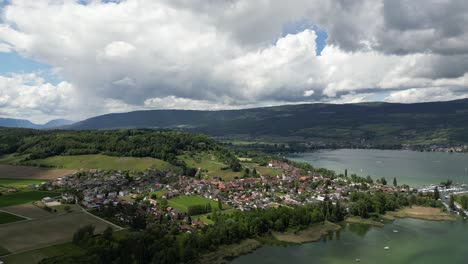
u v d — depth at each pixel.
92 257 143.50
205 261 165.00
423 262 169.38
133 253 152.50
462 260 171.38
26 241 165.88
